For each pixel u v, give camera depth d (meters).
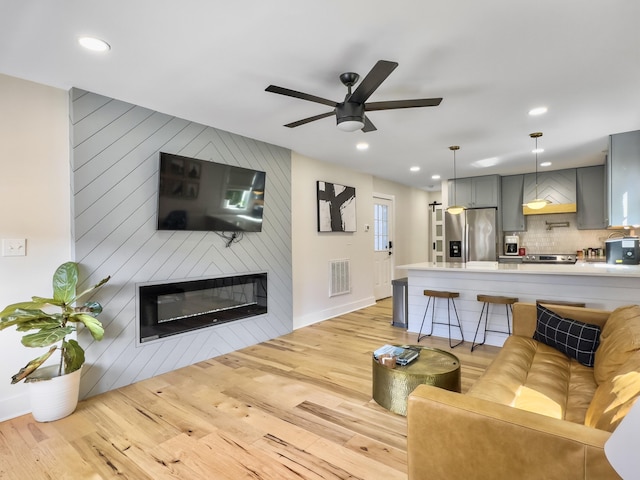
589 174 5.70
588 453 1.03
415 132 3.87
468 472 1.23
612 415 1.23
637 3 1.77
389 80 2.62
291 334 4.56
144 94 2.87
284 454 2.05
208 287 3.70
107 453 2.08
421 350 2.81
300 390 2.89
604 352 2.05
